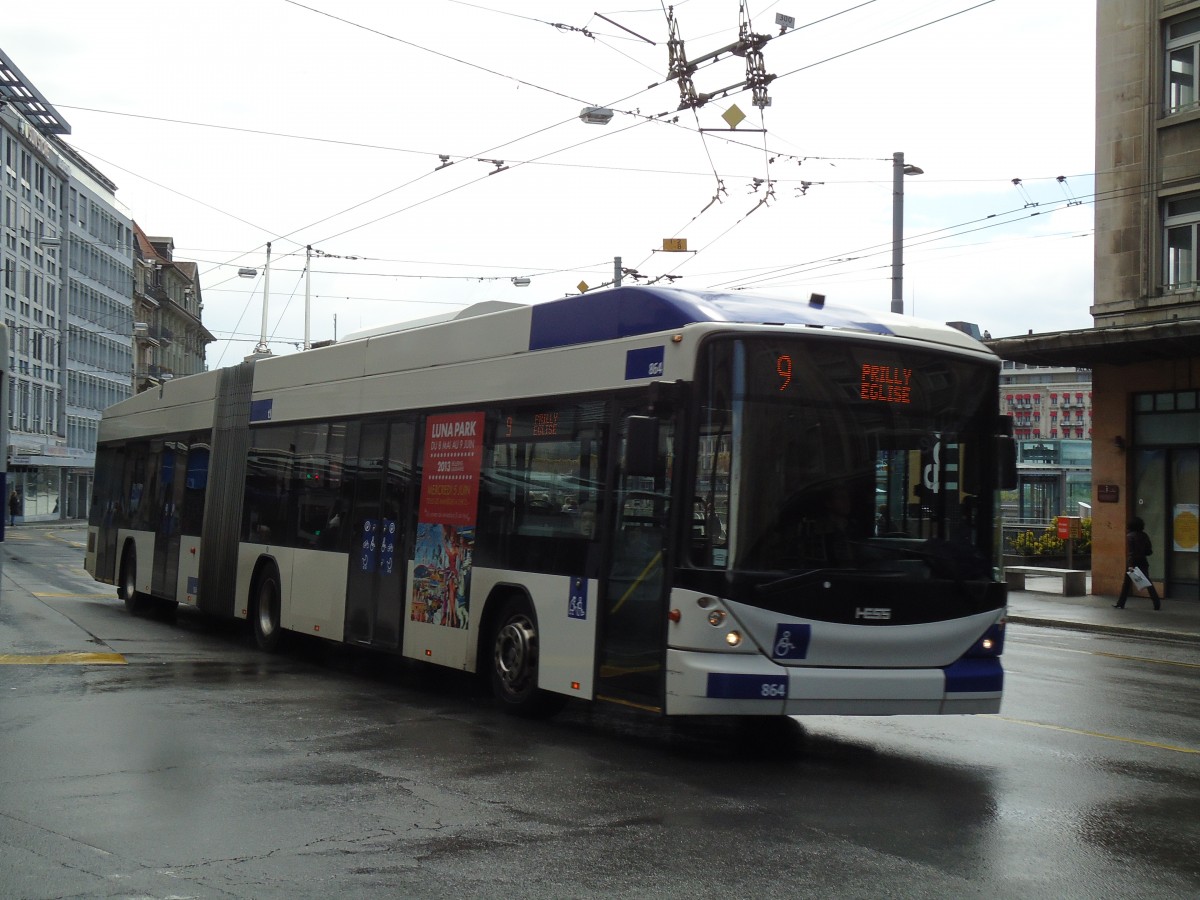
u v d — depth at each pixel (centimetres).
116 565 2014
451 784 757
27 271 7019
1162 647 1917
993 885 570
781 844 633
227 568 1576
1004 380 14900
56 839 618
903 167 2541
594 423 943
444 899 533
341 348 1360
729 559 822
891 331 906
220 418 1661
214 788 732
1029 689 1288
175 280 10381
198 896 532
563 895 541
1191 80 2625
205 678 1206
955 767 853
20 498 7100
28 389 7069
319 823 657
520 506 1023
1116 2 2731
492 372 1085
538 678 980
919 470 882
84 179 7975
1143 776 827
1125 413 2692
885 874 582
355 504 1288
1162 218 2666
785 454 841
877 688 842
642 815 688
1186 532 2602
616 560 902
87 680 1164
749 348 845
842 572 842
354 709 1041
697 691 813
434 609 1127
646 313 909
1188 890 568
